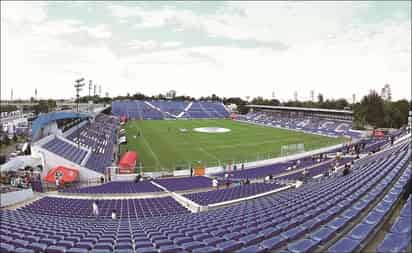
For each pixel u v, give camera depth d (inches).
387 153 1310.3
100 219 661.3
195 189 1102.4
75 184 1259.8
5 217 652.1
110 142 2097.7
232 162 1695.4
